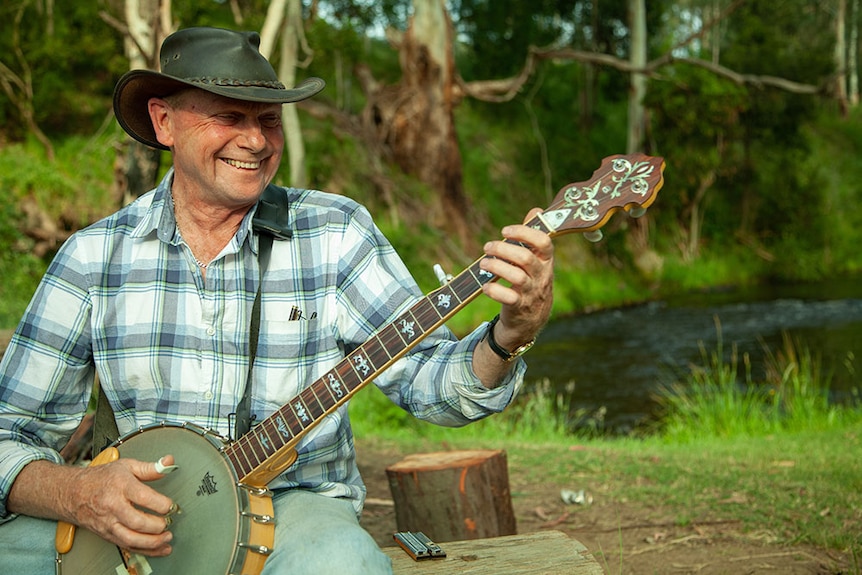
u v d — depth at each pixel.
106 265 2.21
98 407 2.26
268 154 2.17
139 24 7.50
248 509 1.96
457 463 3.73
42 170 16.02
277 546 1.97
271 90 2.08
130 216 2.24
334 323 2.22
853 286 26.78
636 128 26.88
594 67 30.34
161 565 2.00
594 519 4.30
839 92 37.06
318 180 20.16
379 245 2.26
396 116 22.84
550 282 1.81
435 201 22.73
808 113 29.88
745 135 30.41
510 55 28.98
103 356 2.20
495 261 1.79
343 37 17.55
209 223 2.20
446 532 3.70
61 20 18.53
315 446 2.16
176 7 12.01
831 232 31.30
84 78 18.95
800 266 28.94
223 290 2.17
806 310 20.55
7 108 17.44
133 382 2.19
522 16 28.81
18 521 2.18
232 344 2.16
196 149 2.11
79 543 2.09
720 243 29.16
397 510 3.81
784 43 30.42
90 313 2.21
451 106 23.17
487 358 1.96
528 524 4.33
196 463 2.02
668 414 10.32
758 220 30.36
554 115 29.61
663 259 26.70
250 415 2.13
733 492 4.54
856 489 4.48
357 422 8.10
